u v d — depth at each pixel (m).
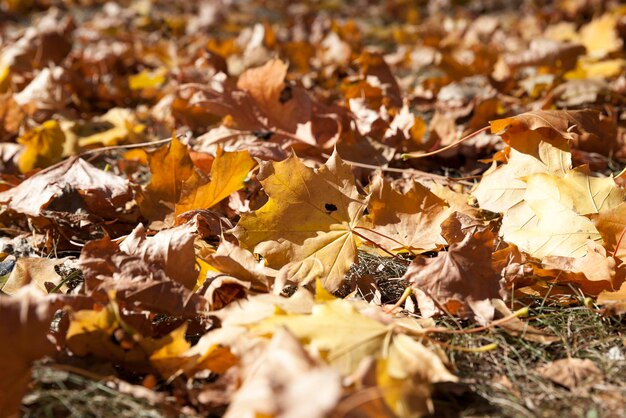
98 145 1.23
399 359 0.75
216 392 0.73
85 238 1.00
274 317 0.77
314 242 0.89
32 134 1.17
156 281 0.81
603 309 0.84
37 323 0.74
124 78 1.69
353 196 0.91
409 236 0.93
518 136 0.99
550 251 0.91
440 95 1.43
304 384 0.65
